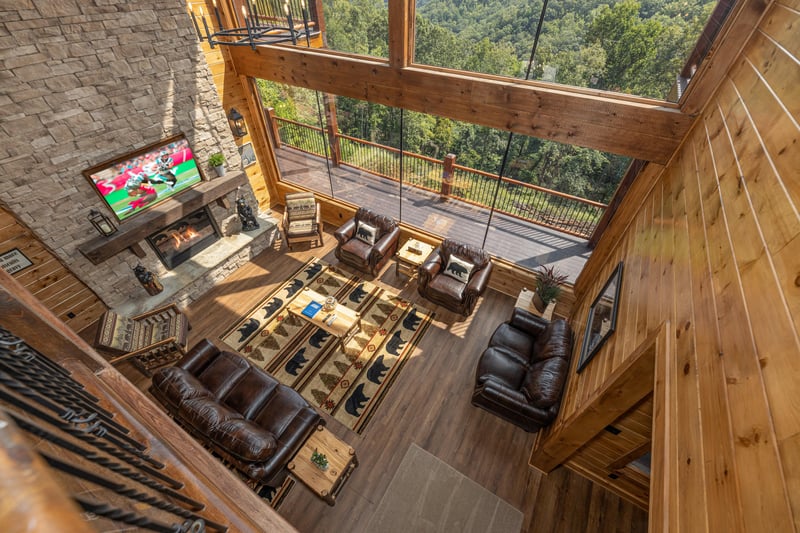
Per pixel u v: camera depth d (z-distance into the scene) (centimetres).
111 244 490
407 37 463
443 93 475
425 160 644
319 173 753
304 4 501
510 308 613
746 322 167
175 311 538
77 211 469
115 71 456
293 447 373
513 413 419
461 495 399
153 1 465
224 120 607
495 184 614
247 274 667
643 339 276
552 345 438
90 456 84
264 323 582
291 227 703
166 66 504
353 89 540
